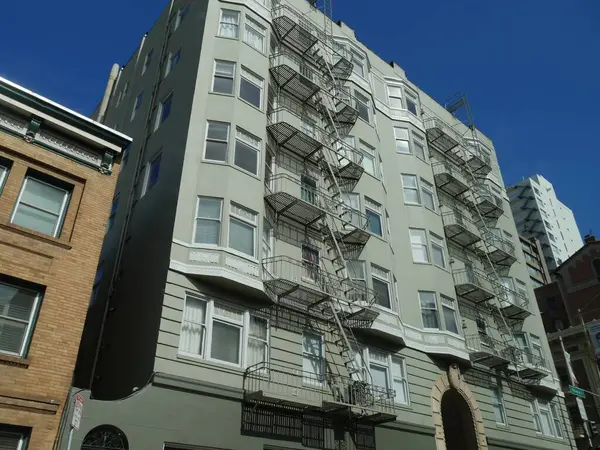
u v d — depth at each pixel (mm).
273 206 21438
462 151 37594
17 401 12453
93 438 13477
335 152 24719
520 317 32406
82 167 16344
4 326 13195
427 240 27828
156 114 24297
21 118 15562
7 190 14508
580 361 45781
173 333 16125
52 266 14391
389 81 34094
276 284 18781
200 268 17484
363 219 24938
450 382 24594
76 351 13875
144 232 20000
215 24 24016
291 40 27281
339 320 20938
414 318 24953
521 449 26641
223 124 21094
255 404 16750
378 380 21703
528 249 89562
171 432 14734
